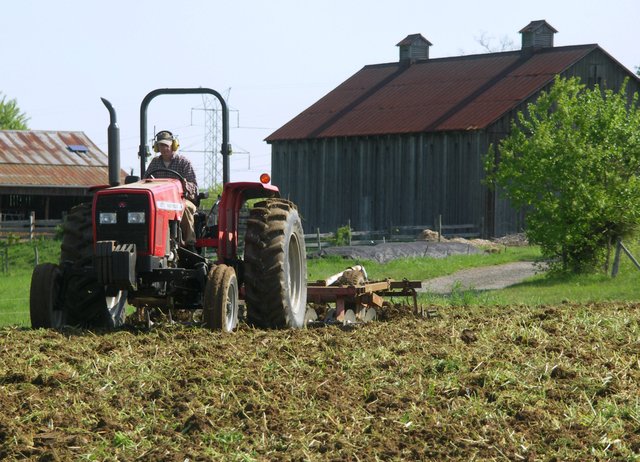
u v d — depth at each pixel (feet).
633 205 215.92
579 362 84.99
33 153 483.92
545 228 221.05
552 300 167.94
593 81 409.90
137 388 73.51
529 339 94.58
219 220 104.68
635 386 77.10
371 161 412.98
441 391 74.43
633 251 230.48
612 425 66.44
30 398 69.82
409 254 297.33
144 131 108.78
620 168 221.46
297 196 440.86
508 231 382.01
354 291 111.75
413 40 467.52
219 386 73.92
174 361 81.46
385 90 449.48
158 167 111.24
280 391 72.54
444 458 59.88
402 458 59.77
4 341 90.38
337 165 425.69
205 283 99.35
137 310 114.52
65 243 103.55
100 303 103.76
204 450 60.59
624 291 181.98
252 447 61.21
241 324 103.14
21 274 313.12
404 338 95.25
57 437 62.08
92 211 99.19
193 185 110.32
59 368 79.46
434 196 390.01
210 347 86.63
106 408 68.33
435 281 236.43
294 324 106.63
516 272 255.91
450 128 382.01
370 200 412.57
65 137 509.76
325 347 88.38
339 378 77.41
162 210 99.30
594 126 223.51
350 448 60.95
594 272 224.33
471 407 69.72
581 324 107.34
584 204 217.15
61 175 467.11
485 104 391.86
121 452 60.34
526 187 224.94
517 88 396.16
